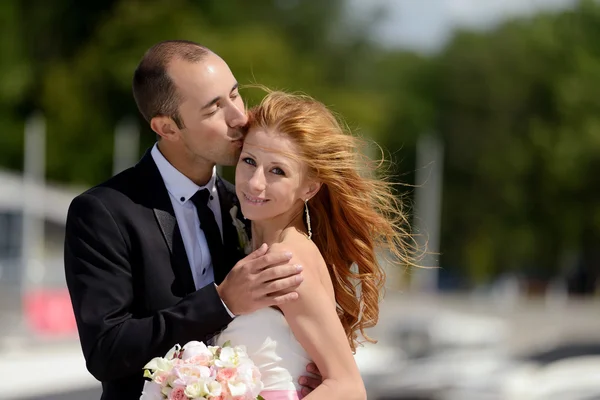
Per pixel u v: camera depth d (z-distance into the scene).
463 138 101.12
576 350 24.38
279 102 6.90
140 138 76.44
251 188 6.70
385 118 89.75
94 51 76.31
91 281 6.62
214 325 6.45
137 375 6.82
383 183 7.24
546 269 104.50
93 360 6.47
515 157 99.56
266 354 6.54
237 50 77.56
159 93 6.98
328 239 7.13
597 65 102.00
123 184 7.00
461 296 90.69
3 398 18.11
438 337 27.62
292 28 95.31
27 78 76.25
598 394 20.34
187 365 6.16
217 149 7.01
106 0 79.81
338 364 6.46
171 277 6.86
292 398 6.51
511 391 21.92
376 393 23.97
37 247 47.53
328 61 96.81
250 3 91.50
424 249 7.39
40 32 79.31
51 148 75.75
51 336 33.31
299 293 6.50
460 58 101.88
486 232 101.50
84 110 76.00
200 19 80.31
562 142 98.88
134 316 6.80
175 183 7.11
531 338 54.88
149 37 76.12
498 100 100.62
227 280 6.50
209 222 7.18
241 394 6.11
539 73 101.00
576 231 100.12
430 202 88.19
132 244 6.81
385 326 44.75
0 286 41.00
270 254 6.42
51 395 18.45
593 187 99.38
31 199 44.84
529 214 101.06
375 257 7.22
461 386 23.17
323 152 6.80
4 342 30.61
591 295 99.31
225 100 7.00
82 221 6.78
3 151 74.19
